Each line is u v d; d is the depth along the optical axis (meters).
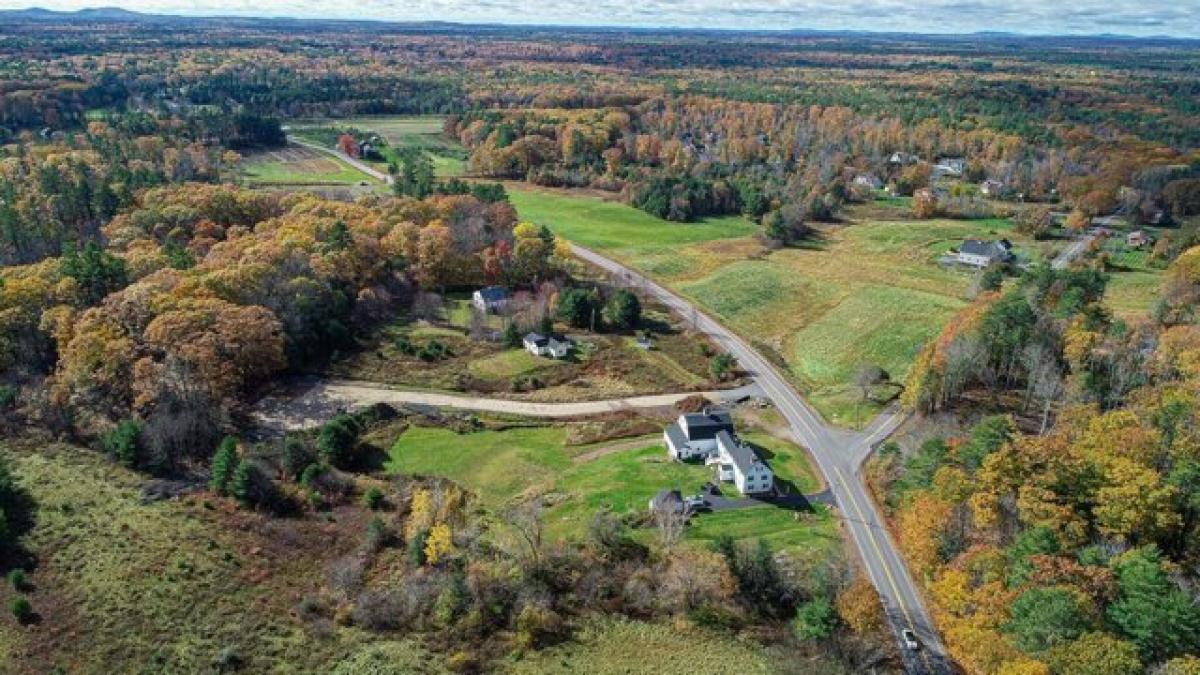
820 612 64.25
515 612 68.00
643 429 99.62
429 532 75.62
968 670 59.97
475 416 103.19
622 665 62.75
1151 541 64.31
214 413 94.56
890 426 99.69
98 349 94.38
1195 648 52.94
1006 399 99.06
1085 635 53.19
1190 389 81.06
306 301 116.25
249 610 68.81
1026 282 122.81
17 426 90.81
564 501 84.12
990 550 63.88
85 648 63.81
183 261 118.69
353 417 100.56
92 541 74.44
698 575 69.00
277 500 83.31
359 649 64.94
